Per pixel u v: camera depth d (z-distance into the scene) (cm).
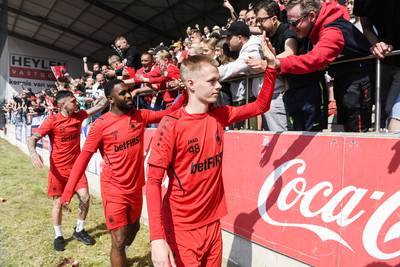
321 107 277
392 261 215
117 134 319
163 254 189
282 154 291
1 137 2250
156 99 515
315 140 264
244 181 329
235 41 342
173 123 209
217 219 226
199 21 1745
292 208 279
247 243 323
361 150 234
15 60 2650
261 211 308
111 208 323
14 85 2652
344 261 241
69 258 404
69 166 441
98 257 408
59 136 435
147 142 496
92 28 2138
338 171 248
